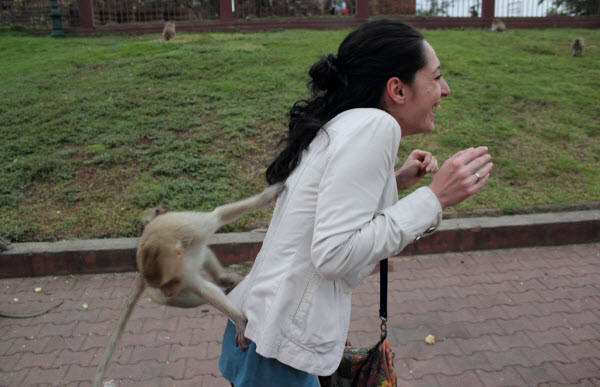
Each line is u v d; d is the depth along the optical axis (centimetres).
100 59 1155
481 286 498
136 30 1553
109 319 452
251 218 591
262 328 164
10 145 747
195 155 714
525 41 1375
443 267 538
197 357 396
